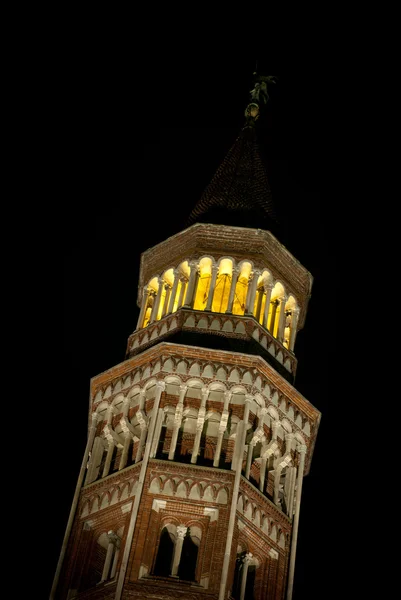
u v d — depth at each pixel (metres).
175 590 55.47
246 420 61.41
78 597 57.28
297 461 63.75
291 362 67.12
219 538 57.19
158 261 70.88
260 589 58.75
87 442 64.25
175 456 60.97
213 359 63.34
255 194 74.00
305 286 71.19
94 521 60.28
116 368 65.56
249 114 81.19
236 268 67.62
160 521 58.09
